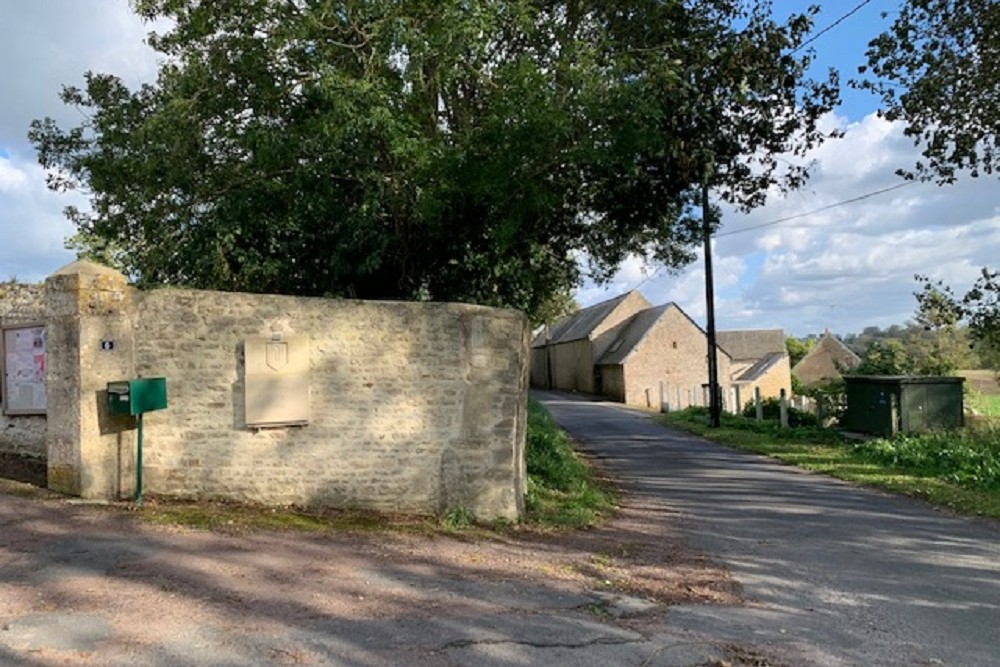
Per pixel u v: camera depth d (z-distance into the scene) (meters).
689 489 13.23
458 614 5.85
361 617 5.63
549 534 9.22
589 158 11.43
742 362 70.69
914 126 15.86
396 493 9.30
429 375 9.40
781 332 73.69
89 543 6.96
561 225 15.62
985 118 15.23
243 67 11.68
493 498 9.48
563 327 70.75
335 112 10.23
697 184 15.17
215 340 9.04
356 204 12.72
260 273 12.82
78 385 8.55
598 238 16.89
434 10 10.54
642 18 13.59
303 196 12.42
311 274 13.33
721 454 18.38
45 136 14.67
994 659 5.34
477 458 9.47
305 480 9.14
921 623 6.13
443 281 13.78
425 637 5.30
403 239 12.73
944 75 14.86
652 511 11.16
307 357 9.17
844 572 7.73
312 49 11.28
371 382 9.29
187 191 12.87
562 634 5.54
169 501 8.76
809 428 21.53
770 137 14.48
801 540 9.20
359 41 11.24
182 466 8.98
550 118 10.60
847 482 13.82
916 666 5.19
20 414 10.38
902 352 27.83
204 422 9.02
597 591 6.80
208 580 6.20
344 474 9.21
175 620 5.29
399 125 10.48
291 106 11.91
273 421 9.01
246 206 12.47
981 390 32.88
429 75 11.55
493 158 11.02
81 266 8.70
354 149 11.70
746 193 15.31
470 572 7.12
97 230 13.91
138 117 13.51
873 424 19.02
